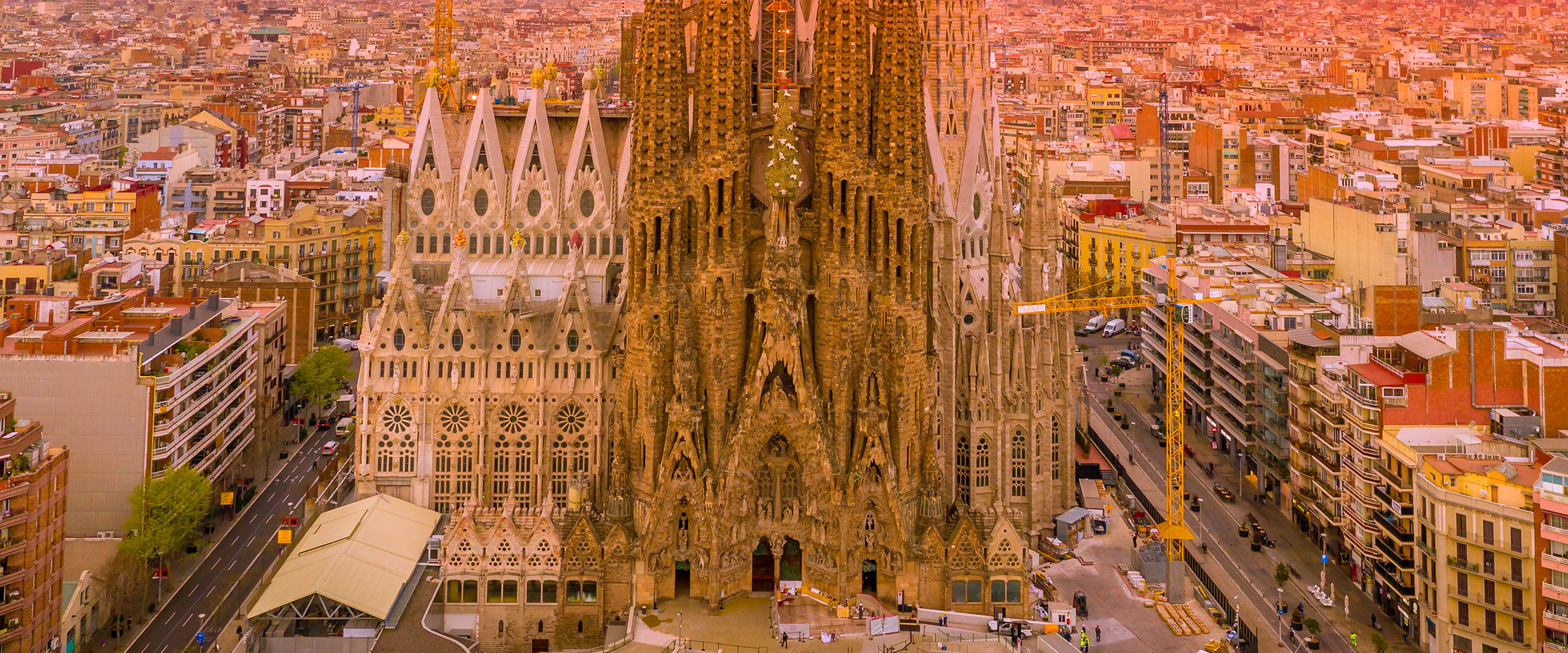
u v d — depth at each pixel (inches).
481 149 7244.1
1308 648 5703.7
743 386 5787.4
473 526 5698.8
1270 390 7632.9
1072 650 5388.8
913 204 5748.0
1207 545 6983.3
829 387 5757.9
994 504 6063.0
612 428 6624.0
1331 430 6752.0
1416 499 5738.2
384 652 5378.9
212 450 7332.7
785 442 5743.1
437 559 6161.4
